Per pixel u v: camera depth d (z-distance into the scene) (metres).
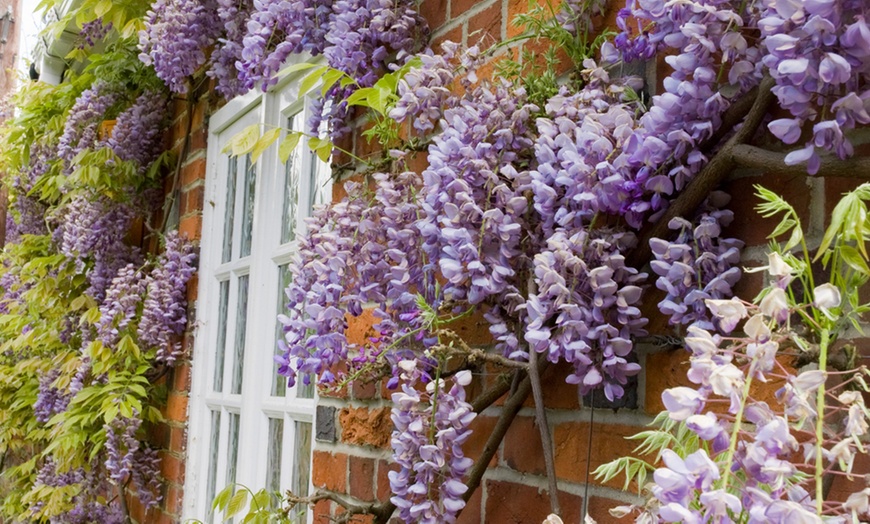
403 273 1.16
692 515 0.51
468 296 1.00
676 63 0.79
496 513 1.19
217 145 2.72
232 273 2.52
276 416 2.13
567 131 0.97
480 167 1.01
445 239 1.04
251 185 2.49
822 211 0.81
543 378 1.12
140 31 2.33
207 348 2.64
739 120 0.83
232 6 2.10
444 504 1.00
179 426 2.70
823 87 0.67
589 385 0.90
